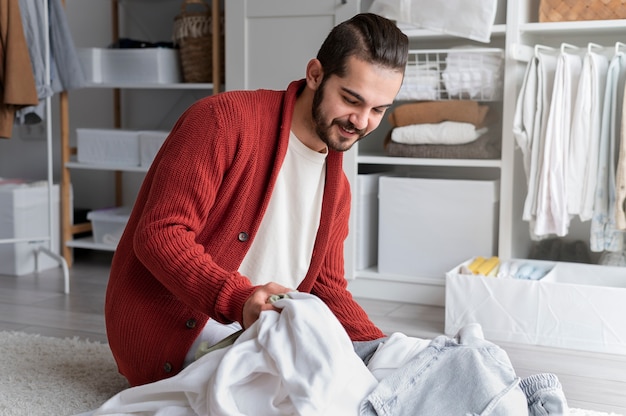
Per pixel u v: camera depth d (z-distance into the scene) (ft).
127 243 6.09
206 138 5.40
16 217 12.59
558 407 4.97
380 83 5.03
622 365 8.60
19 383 7.32
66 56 12.19
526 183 11.21
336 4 11.00
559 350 9.14
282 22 11.36
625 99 9.30
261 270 6.00
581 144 9.65
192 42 12.46
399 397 4.94
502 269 9.92
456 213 10.80
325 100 5.18
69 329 9.55
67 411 6.66
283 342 4.76
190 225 5.31
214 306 5.10
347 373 4.79
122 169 12.78
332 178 5.93
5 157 15.07
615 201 9.53
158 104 14.21
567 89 9.64
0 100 11.30
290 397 4.65
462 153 10.76
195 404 4.96
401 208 11.09
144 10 14.15
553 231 9.86
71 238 13.43
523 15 10.55
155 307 5.92
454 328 9.69
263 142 5.62
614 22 9.86
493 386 4.84
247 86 11.67
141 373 6.08
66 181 13.34
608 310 9.03
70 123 14.87
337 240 6.40
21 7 11.44
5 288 11.72
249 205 5.67
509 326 9.46
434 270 11.00
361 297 11.45
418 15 10.64
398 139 11.04
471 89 10.65
